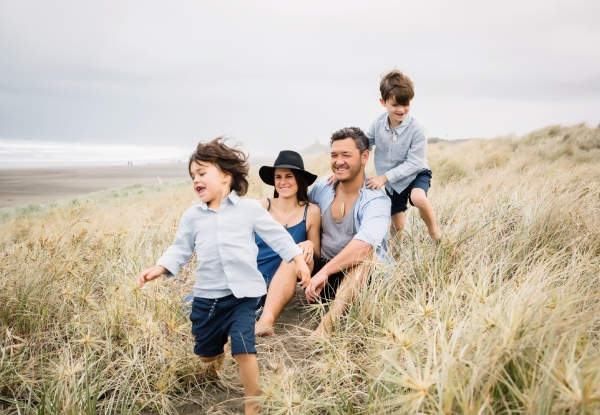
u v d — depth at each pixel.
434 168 9.70
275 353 2.83
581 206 4.38
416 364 1.94
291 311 3.58
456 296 2.53
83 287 3.51
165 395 2.34
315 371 2.47
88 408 2.17
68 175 45.22
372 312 2.84
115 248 4.42
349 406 2.04
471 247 3.78
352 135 3.52
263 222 2.53
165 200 10.34
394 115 4.11
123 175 45.28
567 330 1.88
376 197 3.62
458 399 1.50
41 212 12.14
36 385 2.52
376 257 3.25
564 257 3.38
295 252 2.52
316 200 3.91
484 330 1.89
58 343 2.90
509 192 5.47
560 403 1.45
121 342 2.79
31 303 3.19
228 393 2.55
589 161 11.42
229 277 2.36
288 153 3.63
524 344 1.74
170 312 3.06
